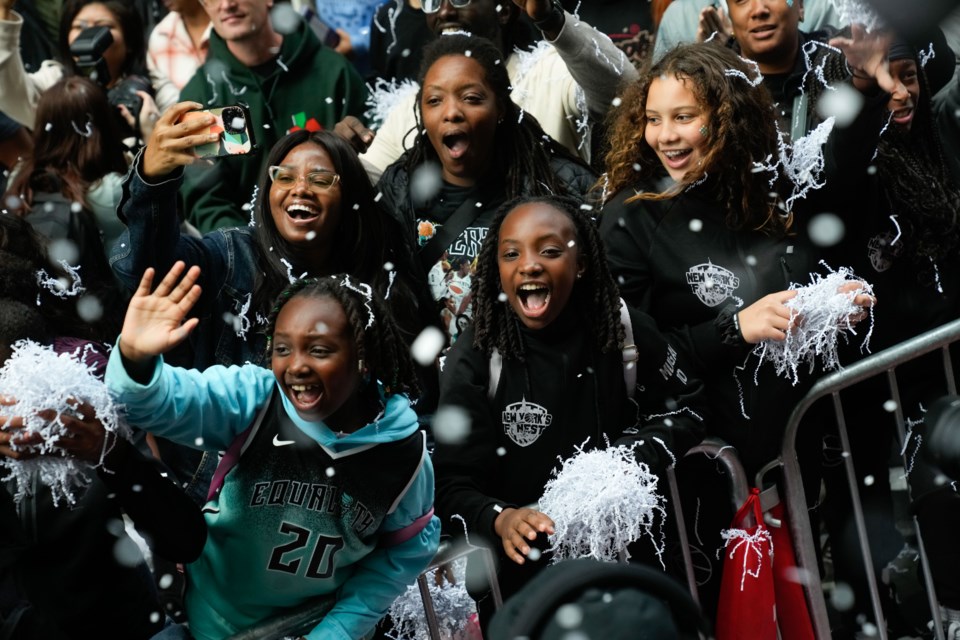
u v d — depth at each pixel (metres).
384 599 4.54
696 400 5.30
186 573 4.53
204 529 4.21
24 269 4.66
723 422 5.46
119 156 7.21
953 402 4.14
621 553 4.91
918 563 5.83
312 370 4.15
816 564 5.64
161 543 4.12
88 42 8.35
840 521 6.33
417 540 4.54
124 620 4.29
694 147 5.53
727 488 5.52
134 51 8.92
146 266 5.11
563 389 5.07
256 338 5.37
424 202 6.14
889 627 6.31
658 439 5.05
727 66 5.55
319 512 4.32
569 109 7.01
